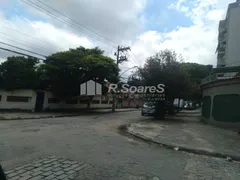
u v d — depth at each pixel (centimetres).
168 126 1080
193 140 705
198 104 4709
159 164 425
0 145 505
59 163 387
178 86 1380
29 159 404
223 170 415
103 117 1527
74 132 763
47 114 1469
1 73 1633
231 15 3147
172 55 1426
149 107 1792
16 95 1638
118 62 2244
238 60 2983
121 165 398
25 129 777
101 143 595
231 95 1023
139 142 666
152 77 1382
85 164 390
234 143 669
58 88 1747
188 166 427
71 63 1686
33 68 1748
